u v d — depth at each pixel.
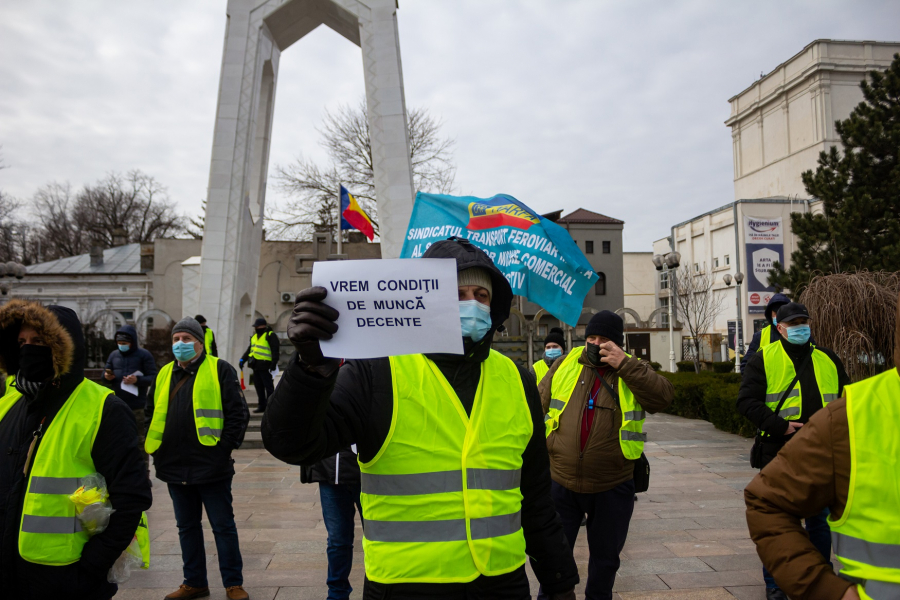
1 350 2.54
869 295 8.68
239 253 16.94
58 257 49.94
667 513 6.40
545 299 5.83
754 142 45.50
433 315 1.58
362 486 1.91
